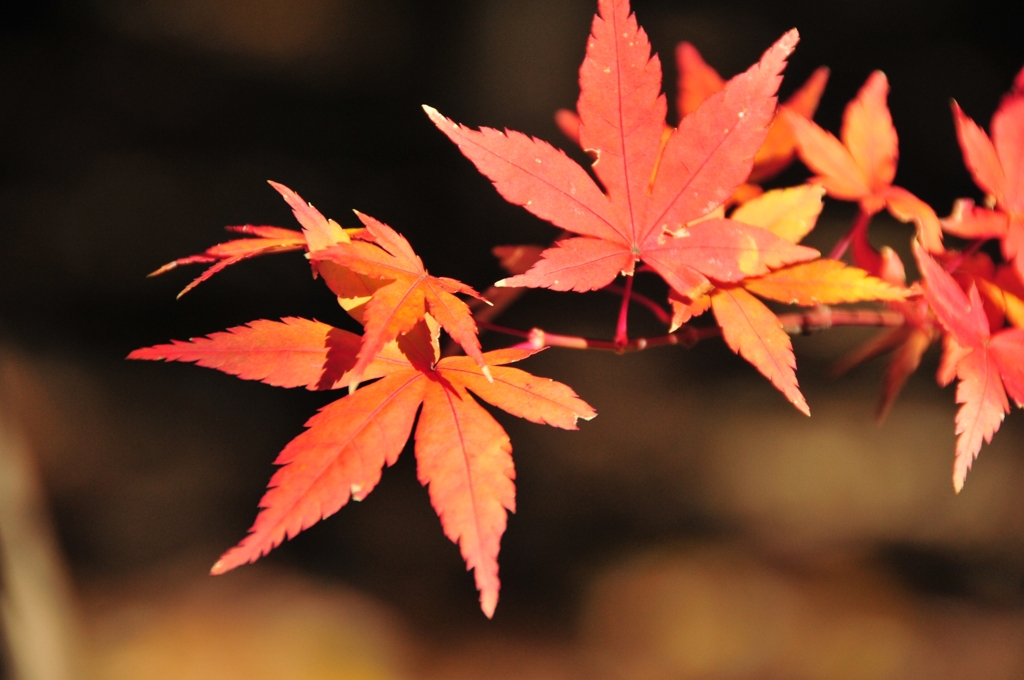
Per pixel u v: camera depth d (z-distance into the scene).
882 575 2.13
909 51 3.32
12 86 3.30
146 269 2.83
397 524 2.23
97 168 3.11
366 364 0.62
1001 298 0.66
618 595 2.10
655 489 2.39
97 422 2.34
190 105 3.43
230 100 3.47
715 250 0.64
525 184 0.64
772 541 2.22
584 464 2.46
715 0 3.40
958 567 2.13
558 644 1.96
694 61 0.71
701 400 2.67
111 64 3.49
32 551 1.19
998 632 1.90
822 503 2.32
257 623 1.88
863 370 2.80
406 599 2.04
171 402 2.44
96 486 2.14
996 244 0.95
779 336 0.64
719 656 1.92
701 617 2.01
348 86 3.58
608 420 2.59
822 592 2.07
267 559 2.10
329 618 1.93
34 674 1.18
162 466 2.25
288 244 0.64
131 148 3.22
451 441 0.63
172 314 2.73
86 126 3.27
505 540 2.24
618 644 1.96
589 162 2.08
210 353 0.63
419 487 2.33
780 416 2.62
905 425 2.56
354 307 0.64
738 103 0.64
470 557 0.62
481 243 3.13
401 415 0.63
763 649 1.92
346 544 2.17
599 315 2.92
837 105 3.21
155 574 1.98
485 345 2.77
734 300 0.64
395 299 0.63
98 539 2.04
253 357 0.63
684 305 0.64
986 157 0.66
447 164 3.37
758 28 3.34
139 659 1.75
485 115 3.48
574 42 3.57
